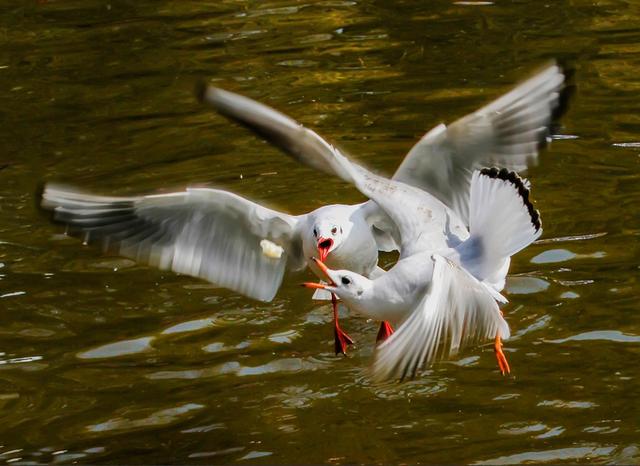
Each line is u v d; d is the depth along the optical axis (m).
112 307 12.91
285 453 10.06
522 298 12.44
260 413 10.73
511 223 10.16
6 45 21.72
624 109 17.27
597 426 10.10
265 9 22.97
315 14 22.42
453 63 19.44
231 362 11.68
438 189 12.24
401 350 9.05
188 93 19.08
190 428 10.55
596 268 12.95
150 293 13.23
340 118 17.58
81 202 11.79
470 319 9.57
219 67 20.00
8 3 24.02
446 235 11.14
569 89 11.83
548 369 11.10
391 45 20.47
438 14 21.86
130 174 16.27
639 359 11.16
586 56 19.28
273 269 12.63
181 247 12.32
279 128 11.92
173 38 21.56
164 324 12.52
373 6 22.66
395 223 11.39
